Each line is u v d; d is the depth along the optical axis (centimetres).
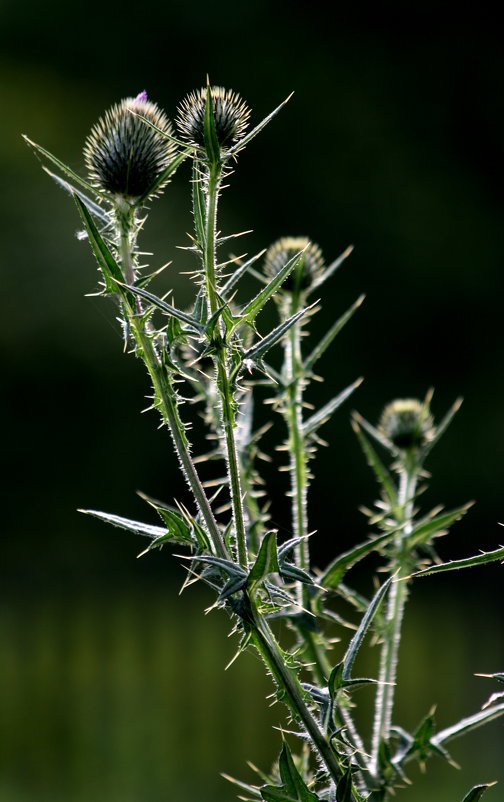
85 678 1588
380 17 3019
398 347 2662
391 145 2833
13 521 2477
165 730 1463
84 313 2522
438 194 2789
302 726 223
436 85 2938
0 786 1359
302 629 273
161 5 2959
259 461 2323
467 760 1391
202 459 306
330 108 2839
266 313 2272
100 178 256
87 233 240
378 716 281
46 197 2622
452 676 1594
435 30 3002
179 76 2992
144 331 235
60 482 2505
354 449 2538
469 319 2680
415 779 1346
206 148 235
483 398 2623
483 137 2889
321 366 2581
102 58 2981
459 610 2003
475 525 2531
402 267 2681
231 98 274
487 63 2953
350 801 209
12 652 1653
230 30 2991
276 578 274
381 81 2938
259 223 2723
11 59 2906
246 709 1488
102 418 2520
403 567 298
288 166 2773
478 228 2770
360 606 287
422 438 347
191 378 235
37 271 2533
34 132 2750
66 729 1472
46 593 2114
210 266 233
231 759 1422
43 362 2505
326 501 2539
